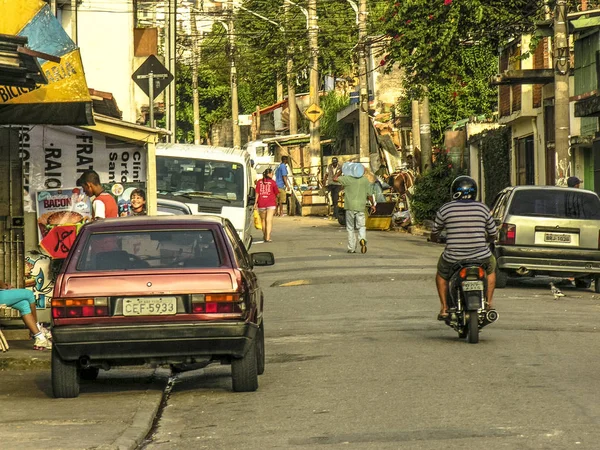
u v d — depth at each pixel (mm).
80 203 38281
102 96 62781
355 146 162750
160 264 26156
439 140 126812
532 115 93062
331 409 24234
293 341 36312
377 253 69875
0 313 37219
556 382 26656
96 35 93062
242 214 63344
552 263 50688
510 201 51625
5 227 37438
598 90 74812
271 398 26109
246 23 172000
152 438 22359
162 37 166625
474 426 21797
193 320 25516
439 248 75625
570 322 39562
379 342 35094
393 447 20188
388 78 155625
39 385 29359
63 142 38719
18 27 31156
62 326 25516
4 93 31250
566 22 66438
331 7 165750
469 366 29562
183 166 63875
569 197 51438
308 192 129000
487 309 34750
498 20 84000
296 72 169875
